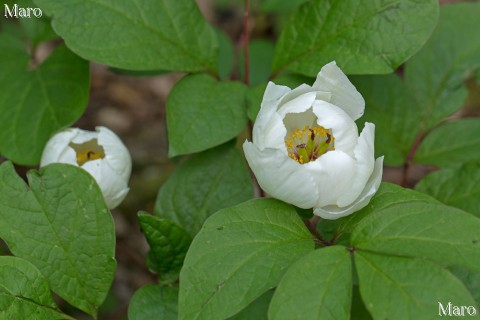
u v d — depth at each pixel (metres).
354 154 0.51
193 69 0.56
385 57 0.54
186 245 0.54
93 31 0.55
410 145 0.59
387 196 0.51
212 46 0.57
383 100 0.59
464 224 0.48
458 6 0.62
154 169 0.74
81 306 0.52
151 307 0.53
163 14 0.56
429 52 0.61
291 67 0.56
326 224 0.53
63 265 0.52
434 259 0.47
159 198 0.55
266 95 0.51
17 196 0.52
